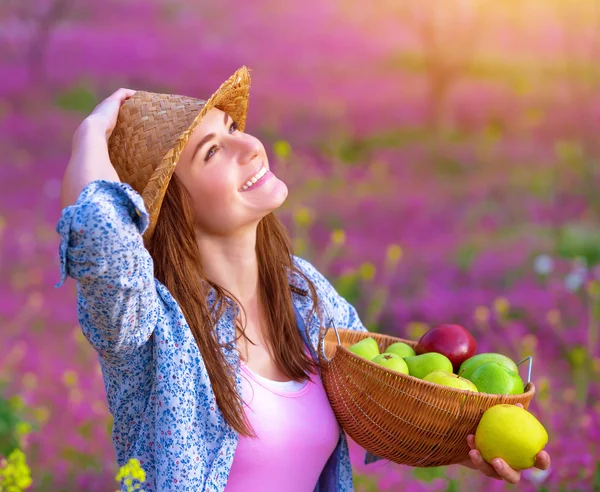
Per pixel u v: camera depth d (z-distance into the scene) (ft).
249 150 9.18
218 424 8.65
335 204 49.44
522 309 31.71
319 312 10.01
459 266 38.52
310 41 100.07
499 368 8.86
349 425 9.14
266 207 9.25
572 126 71.61
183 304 8.91
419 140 72.28
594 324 23.80
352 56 98.43
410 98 85.71
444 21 80.59
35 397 23.30
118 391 8.71
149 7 104.01
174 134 9.00
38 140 69.41
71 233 7.59
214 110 9.31
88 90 83.46
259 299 9.80
